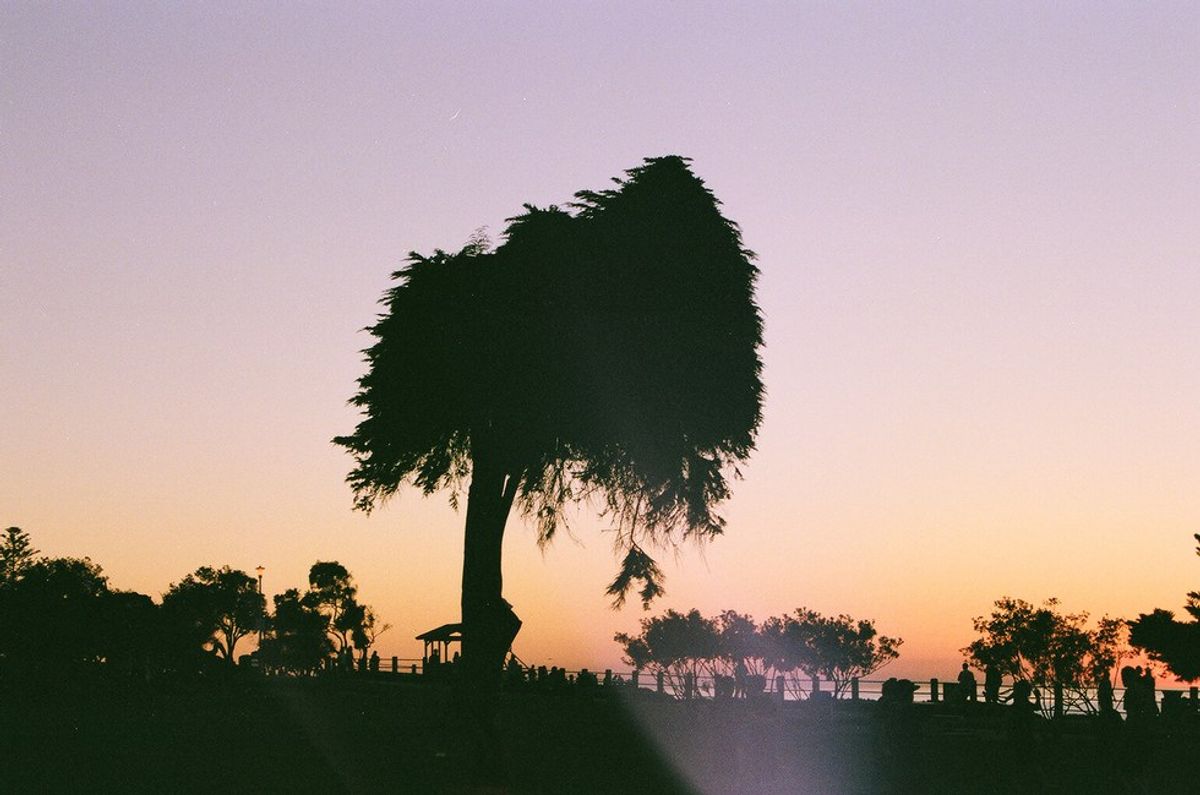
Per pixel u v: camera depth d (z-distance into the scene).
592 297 39.44
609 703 54.81
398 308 40.53
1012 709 33.66
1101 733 26.95
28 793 25.48
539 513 42.28
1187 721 44.38
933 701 51.50
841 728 43.84
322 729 43.81
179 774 30.22
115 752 35.50
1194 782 31.16
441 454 41.72
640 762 36.81
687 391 40.19
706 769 35.78
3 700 66.81
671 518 41.81
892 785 32.47
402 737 39.38
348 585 130.25
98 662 81.88
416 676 76.69
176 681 82.31
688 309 40.91
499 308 39.19
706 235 42.78
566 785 32.25
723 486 41.81
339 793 28.27
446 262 41.41
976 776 33.66
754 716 32.84
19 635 77.62
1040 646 63.88
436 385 39.31
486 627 37.56
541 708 51.88
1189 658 61.72
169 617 90.19
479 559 38.06
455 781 31.52
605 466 39.91
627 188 43.19
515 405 38.09
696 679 58.47
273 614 125.00
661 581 42.91
